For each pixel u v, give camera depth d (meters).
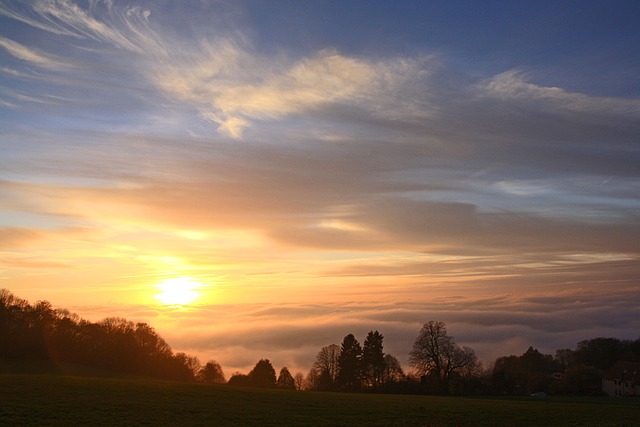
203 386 65.56
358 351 113.25
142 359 114.69
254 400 53.44
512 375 104.94
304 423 40.53
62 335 107.62
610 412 51.66
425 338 93.44
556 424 42.81
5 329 101.88
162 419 39.53
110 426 36.03
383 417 44.47
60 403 43.31
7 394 46.44
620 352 143.12
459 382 94.38
